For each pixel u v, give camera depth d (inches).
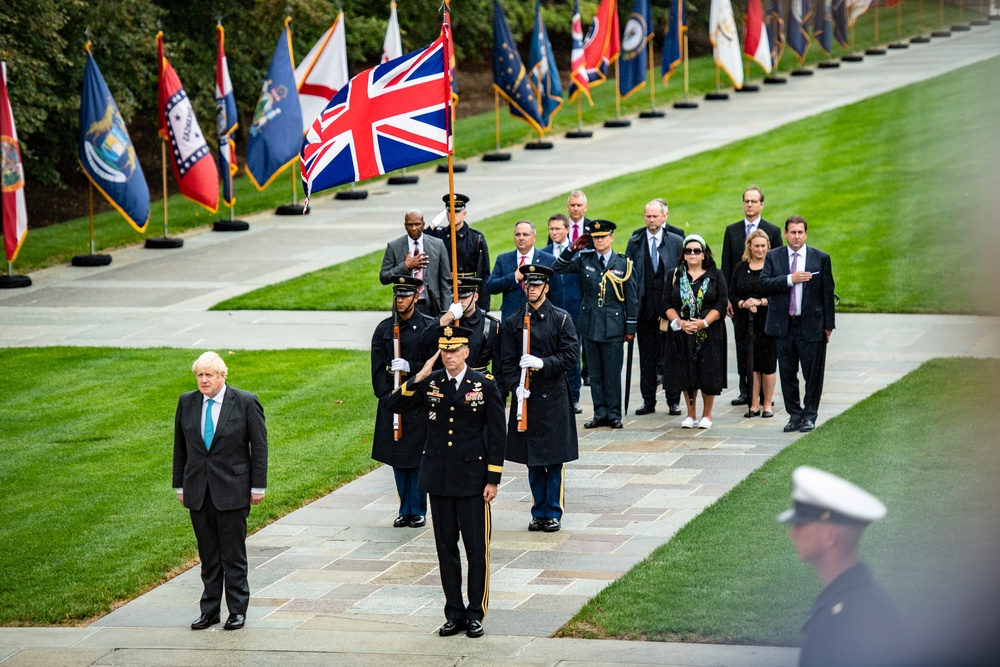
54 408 2242.9
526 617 1241.4
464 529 1216.2
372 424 2092.8
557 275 2058.3
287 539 1567.4
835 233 3287.4
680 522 1512.1
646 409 2090.3
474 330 1646.2
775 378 2009.1
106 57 4569.4
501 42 5137.8
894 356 2262.6
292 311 3041.3
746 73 6879.9
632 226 3737.7
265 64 5472.4
